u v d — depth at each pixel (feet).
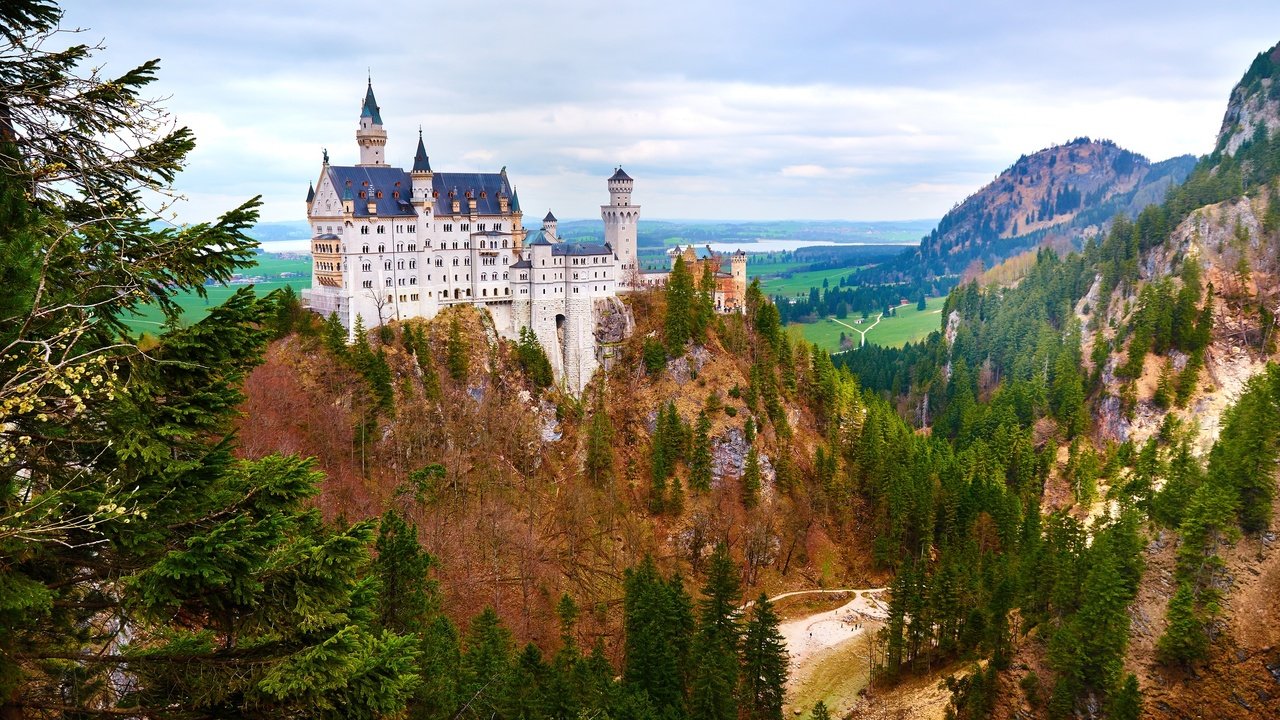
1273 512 369.71
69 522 70.03
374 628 221.87
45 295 72.95
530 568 437.17
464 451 512.63
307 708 76.95
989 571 444.14
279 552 80.28
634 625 348.18
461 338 561.43
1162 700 340.59
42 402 67.36
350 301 540.11
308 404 453.58
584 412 606.14
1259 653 337.93
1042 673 359.46
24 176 73.92
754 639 334.65
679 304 637.30
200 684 77.36
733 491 577.43
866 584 545.44
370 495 426.51
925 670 398.83
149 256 76.69
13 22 75.36
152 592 71.31
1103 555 379.55
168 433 75.05
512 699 251.80
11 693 68.28
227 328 78.59
